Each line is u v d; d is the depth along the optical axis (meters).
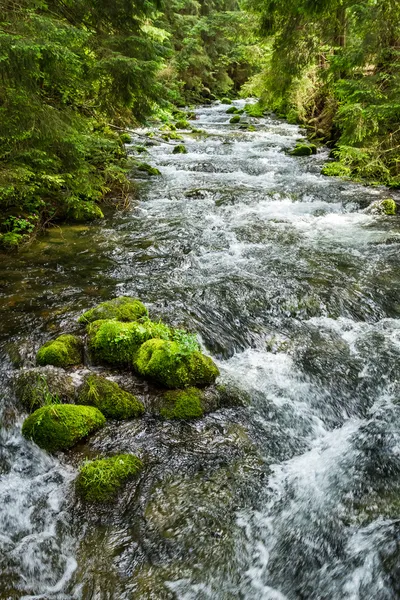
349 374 4.30
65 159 7.25
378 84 9.52
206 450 3.39
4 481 3.17
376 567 2.54
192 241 7.19
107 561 2.61
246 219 8.36
